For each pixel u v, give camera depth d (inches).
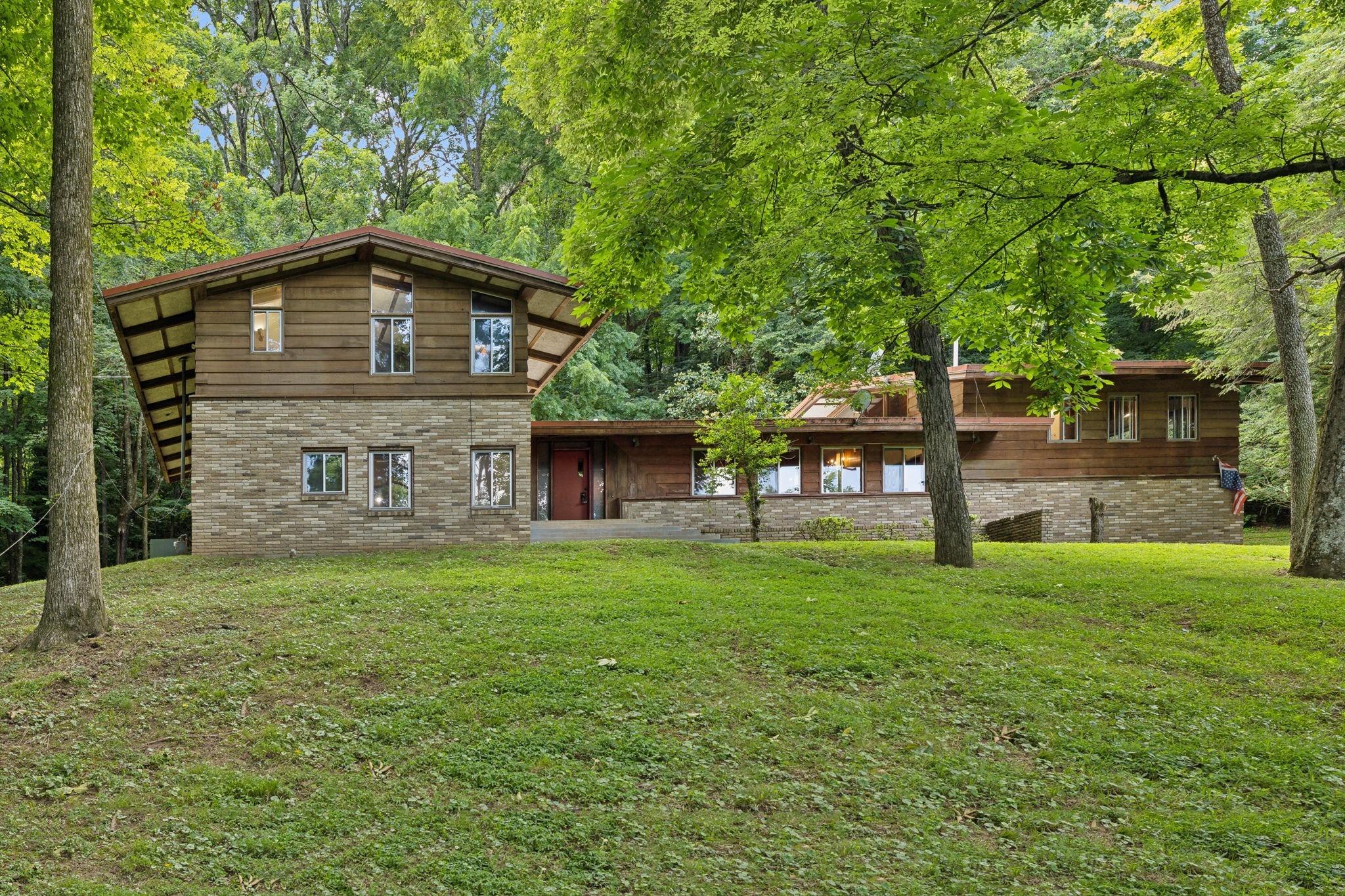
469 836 249.9
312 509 745.0
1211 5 609.3
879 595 520.7
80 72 417.4
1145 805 277.6
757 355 1501.0
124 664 382.0
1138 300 596.4
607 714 331.6
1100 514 1011.3
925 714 343.6
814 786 285.4
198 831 248.2
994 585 567.5
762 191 527.8
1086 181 386.9
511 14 850.1
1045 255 453.7
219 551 732.7
